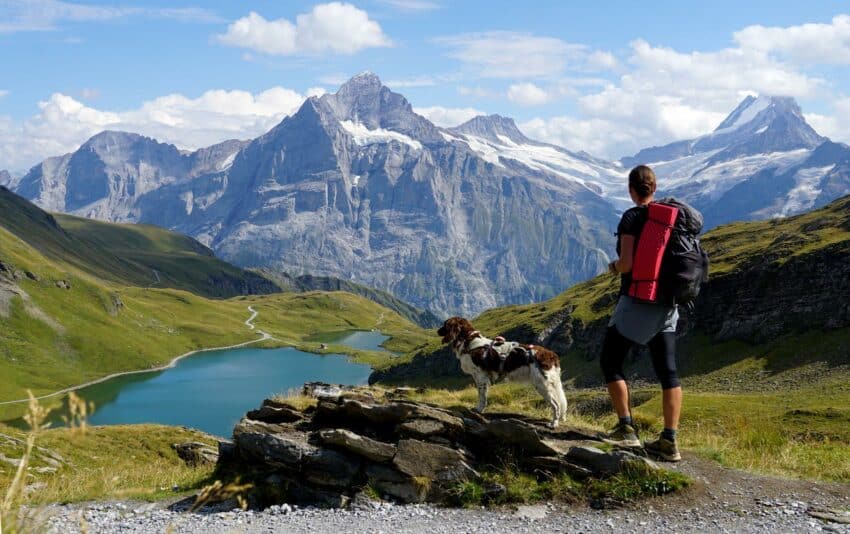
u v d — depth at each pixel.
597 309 150.88
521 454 12.83
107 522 13.14
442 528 11.13
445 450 12.98
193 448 44.00
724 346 122.50
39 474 32.91
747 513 10.52
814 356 105.75
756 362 113.06
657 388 112.25
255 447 14.57
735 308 124.75
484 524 11.20
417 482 12.73
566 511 11.41
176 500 14.75
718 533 9.88
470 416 13.97
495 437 13.16
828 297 113.31
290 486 13.86
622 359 12.60
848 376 94.88
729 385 108.75
